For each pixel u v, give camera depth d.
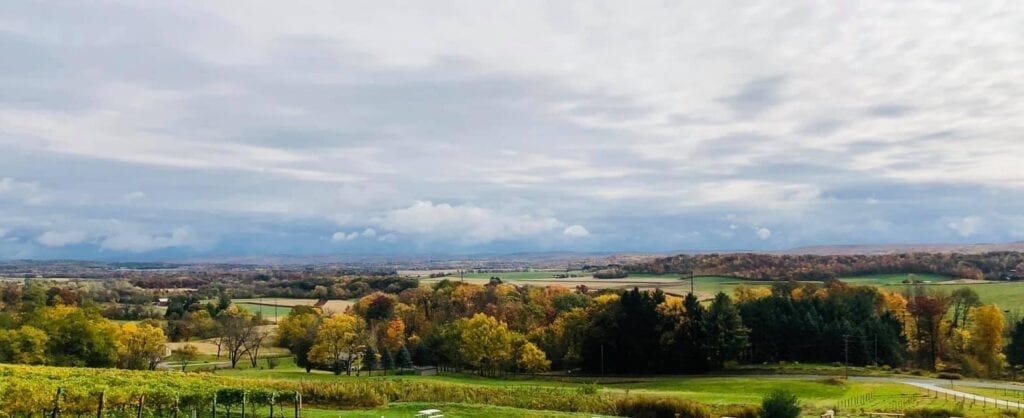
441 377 114.12
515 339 126.44
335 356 125.38
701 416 66.69
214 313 178.62
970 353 137.62
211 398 50.41
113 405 47.44
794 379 105.88
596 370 130.00
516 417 56.88
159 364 127.69
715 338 120.50
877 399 82.25
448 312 169.62
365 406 61.75
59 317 109.50
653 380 111.25
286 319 153.75
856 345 128.75
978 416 68.25
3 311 141.12
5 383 46.97
